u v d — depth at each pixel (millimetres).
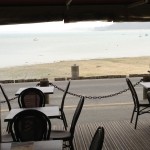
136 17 6246
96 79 15320
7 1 5656
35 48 81125
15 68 37594
